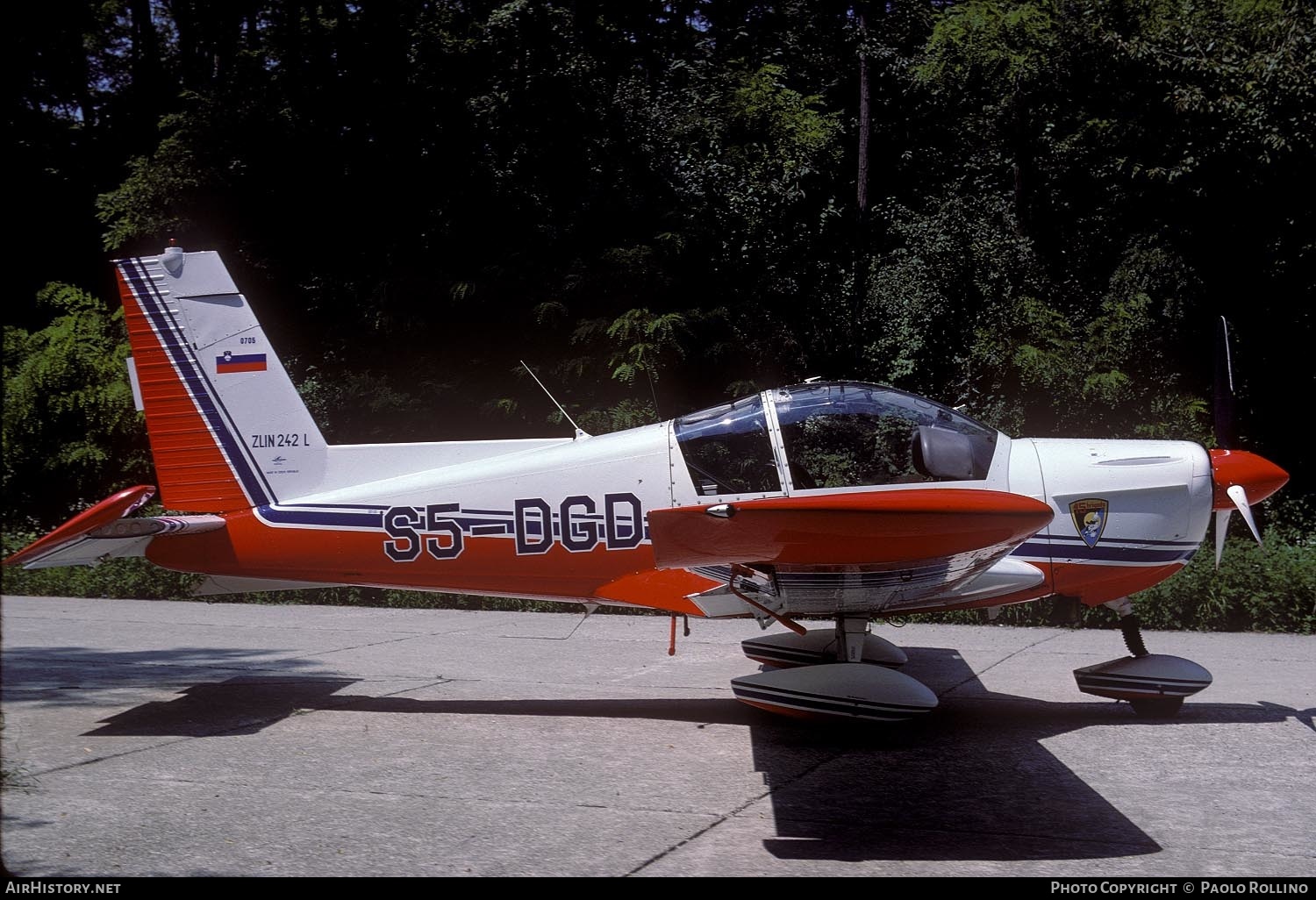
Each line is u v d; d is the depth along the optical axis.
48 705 5.44
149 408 5.55
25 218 15.00
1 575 9.48
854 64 16.19
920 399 5.21
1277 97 11.52
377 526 5.42
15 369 12.05
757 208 12.76
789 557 4.11
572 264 12.03
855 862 3.26
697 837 3.50
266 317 13.27
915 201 15.22
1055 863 3.24
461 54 13.08
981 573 4.79
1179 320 11.80
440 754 4.53
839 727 4.99
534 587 5.45
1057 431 10.98
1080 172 13.33
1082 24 12.80
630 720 5.16
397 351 12.56
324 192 13.41
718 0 16.72
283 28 13.71
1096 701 5.48
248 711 5.33
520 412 12.01
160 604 9.33
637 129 12.81
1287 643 7.08
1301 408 11.96
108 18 17.39
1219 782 4.06
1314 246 11.88
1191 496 5.14
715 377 12.15
